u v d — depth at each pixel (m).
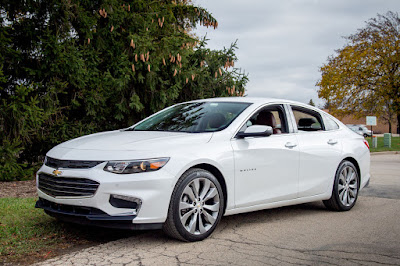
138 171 4.14
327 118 6.56
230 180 4.81
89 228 4.96
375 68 32.62
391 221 5.65
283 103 5.89
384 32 32.94
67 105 10.82
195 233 4.47
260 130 4.89
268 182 5.24
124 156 4.20
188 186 4.39
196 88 12.23
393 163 16.23
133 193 4.08
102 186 4.07
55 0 9.75
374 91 33.31
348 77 33.28
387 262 3.92
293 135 5.74
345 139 6.54
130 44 10.67
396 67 32.38
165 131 5.23
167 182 4.20
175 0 13.43
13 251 4.08
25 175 9.45
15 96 9.10
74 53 9.90
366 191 8.35
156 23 11.74
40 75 9.84
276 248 4.31
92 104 10.67
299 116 6.07
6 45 9.52
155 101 11.44
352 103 33.84
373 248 4.36
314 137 6.03
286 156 5.44
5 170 8.94
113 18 10.92
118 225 4.11
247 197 5.02
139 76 10.72
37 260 3.86
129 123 11.70
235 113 5.33
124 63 10.55
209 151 4.64
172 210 4.27
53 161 4.55
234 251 4.18
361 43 33.44
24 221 5.05
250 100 5.69
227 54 12.57
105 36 11.15
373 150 24.12
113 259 3.88
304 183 5.71
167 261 3.84
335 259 3.99
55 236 4.63
